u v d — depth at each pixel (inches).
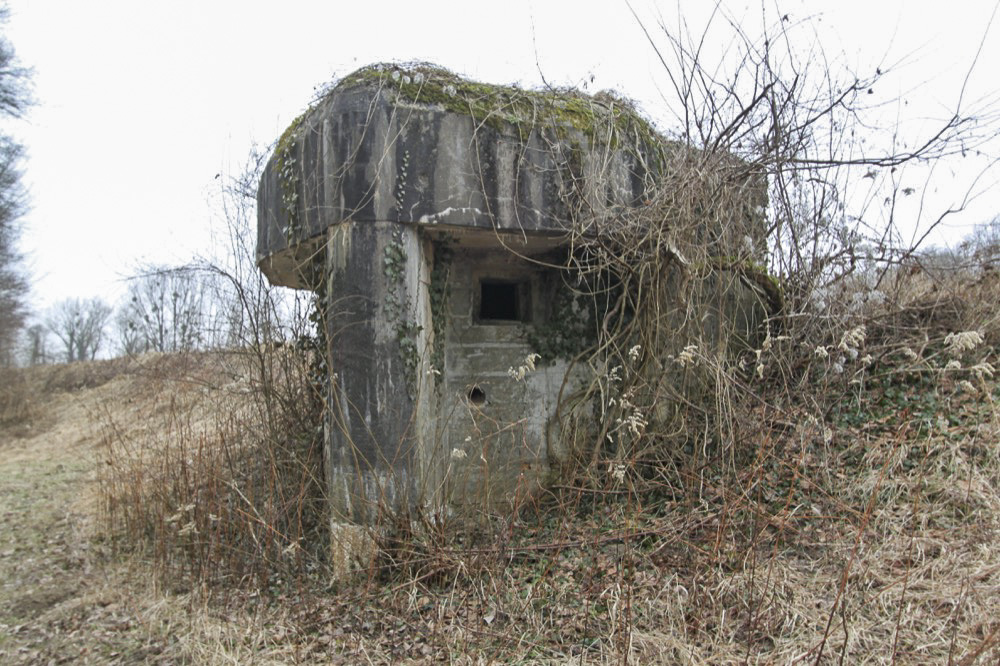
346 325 202.5
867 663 131.8
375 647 162.7
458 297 251.4
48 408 783.1
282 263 256.2
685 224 221.1
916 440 204.2
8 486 399.5
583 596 171.8
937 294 252.2
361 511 199.0
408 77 210.8
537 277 265.9
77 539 276.4
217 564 212.2
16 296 990.4
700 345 226.4
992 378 224.8
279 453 245.8
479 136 211.8
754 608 155.5
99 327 1780.3
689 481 212.8
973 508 178.4
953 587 149.9
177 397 390.3
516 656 151.6
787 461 205.6
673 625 153.6
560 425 252.7
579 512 232.2
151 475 274.7
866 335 241.3
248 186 278.2
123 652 172.7
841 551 171.0
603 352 255.3
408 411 203.0
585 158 221.6
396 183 204.2
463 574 189.8
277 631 174.7
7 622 198.5
